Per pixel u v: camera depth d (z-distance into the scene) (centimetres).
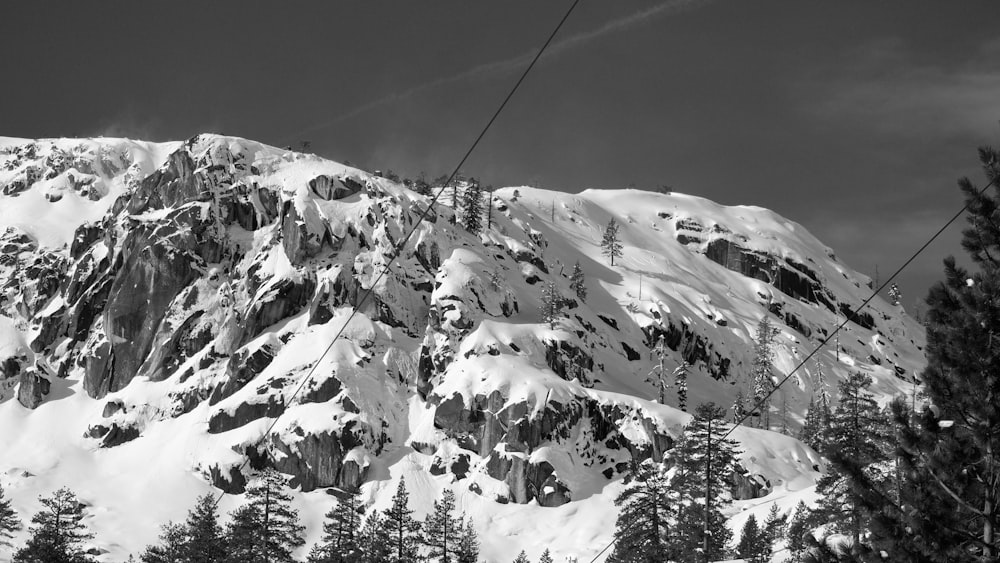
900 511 3300
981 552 3228
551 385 17338
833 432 7538
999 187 3500
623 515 8825
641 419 17238
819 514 7288
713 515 8581
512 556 14475
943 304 3466
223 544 9888
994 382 3272
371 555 9988
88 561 10081
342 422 17050
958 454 3244
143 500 16062
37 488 16475
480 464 16512
